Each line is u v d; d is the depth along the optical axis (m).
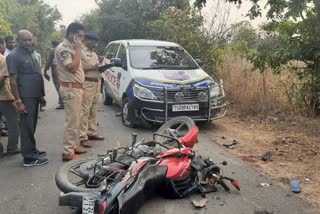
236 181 5.23
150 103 7.97
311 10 8.40
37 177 5.70
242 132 8.34
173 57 9.23
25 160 6.15
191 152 5.20
